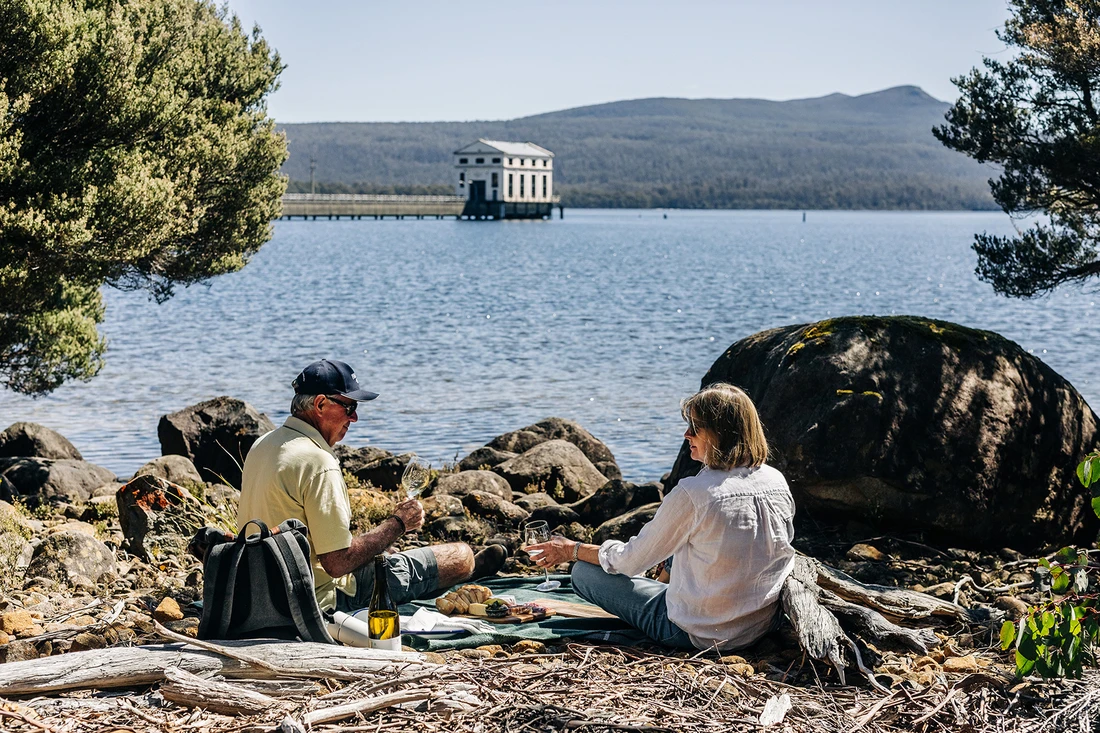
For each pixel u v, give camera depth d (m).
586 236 131.75
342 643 5.08
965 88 12.14
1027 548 7.86
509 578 6.66
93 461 15.55
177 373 24.14
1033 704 4.52
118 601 6.02
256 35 16.70
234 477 12.73
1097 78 10.94
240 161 14.96
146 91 11.83
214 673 4.46
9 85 10.58
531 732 4.02
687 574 5.14
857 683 4.76
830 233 157.38
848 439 7.65
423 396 21.52
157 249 13.62
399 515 5.17
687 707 4.33
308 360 26.53
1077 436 8.16
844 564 7.11
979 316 39.38
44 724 4.01
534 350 28.92
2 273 10.38
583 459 12.05
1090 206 12.02
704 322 36.56
